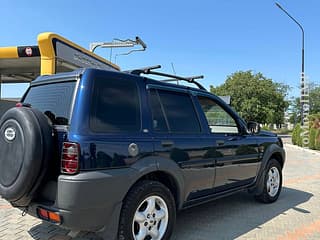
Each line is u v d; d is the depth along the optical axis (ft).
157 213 13.41
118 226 12.06
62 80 12.96
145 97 13.76
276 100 153.17
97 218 11.50
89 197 11.14
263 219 18.39
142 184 12.77
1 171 12.17
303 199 23.24
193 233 16.06
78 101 11.76
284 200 22.82
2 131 12.30
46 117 12.22
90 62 40.98
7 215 18.02
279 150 21.90
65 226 11.30
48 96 13.29
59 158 11.57
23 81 62.18
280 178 22.54
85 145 11.24
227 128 17.92
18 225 16.48
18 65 46.88
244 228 16.89
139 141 12.80
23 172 11.39
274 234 16.14
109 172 11.63
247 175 19.13
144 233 12.95
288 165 42.70
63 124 12.01
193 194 15.37
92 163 11.28
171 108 14.85
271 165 21.49
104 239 12.02
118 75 13.07
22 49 37.70
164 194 13.55
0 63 45.42
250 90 146.92
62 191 11.10
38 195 12.17
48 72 32.24
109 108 12.35
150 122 13.60
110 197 11.67
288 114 160.56
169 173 13.82
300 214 19.48
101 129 11.88
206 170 15.80
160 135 13.74
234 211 19.79
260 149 20.16
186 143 14.73
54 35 32.63
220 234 15.99
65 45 34.65
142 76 14.06
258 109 144.36
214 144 16.33
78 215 11.12
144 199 12.78
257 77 151.74
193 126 15.66
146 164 12.80
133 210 12.34
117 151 11.97
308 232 16.51
